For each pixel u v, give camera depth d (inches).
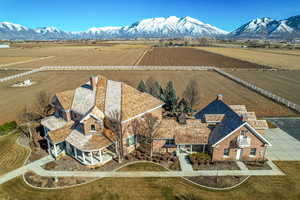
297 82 2844.5
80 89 1306.6
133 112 1135.6
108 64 4480.8
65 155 1138.0
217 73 3523.6
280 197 834.8
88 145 1010.7
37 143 1246.3
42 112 1614.2
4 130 1369.3
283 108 1863.9
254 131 989.8
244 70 3772.1
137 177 959.6
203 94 2320.4
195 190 880.3
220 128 1092.5
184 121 1368.1
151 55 6013.8
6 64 4564.5
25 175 979.3
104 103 1157.7
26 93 2412.6
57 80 3063.5
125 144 1119.0
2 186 912.3
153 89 1803.6
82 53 6688.0
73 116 1222.9
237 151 1038.4
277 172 975.6
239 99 2138.3
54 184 920.3
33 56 5999.0
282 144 1221.7
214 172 983.6
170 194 861.8
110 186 907.4
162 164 1050.7
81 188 897.5
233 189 880.3
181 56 5733.3
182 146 1176.8
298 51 7037.4
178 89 2518.5
